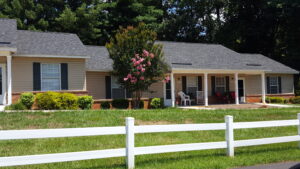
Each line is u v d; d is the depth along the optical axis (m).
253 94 28.38
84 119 12.30
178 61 22.77
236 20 40.34
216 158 7.58
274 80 29.44
